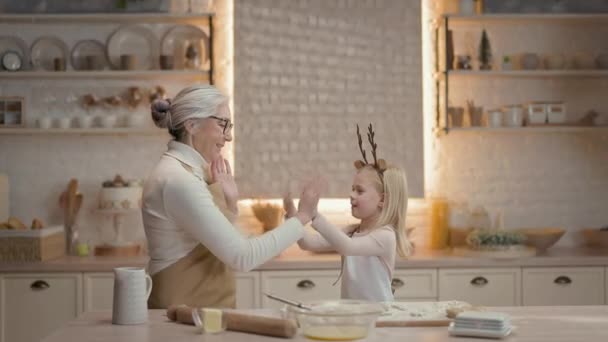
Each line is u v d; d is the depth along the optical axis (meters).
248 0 5.15
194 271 2.83
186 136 2.92
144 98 5.14
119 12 5.01
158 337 2.19
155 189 2.78
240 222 5.12
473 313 2.23
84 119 4.99
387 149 5.22
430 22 5.27
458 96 5.27
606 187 5.34
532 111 5.08
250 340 2.14
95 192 5.17
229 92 5.18
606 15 5.08
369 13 5.21
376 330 2.26
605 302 4.63
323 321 2.13
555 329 2.27
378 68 5.22
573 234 5.33
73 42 5.14
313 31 5.20
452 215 5.07
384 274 2.90
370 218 3.08
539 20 5.18
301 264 4.50
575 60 5.15
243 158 5.14
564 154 5.32
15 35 5.13
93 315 2.55
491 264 4.57
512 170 5.30
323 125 5.19
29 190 5.15
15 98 5.05
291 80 5.18
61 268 4.49
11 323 4.49
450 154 5.28
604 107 5.30
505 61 5.13
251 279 4.50
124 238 5.15
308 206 2.77
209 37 5.02
